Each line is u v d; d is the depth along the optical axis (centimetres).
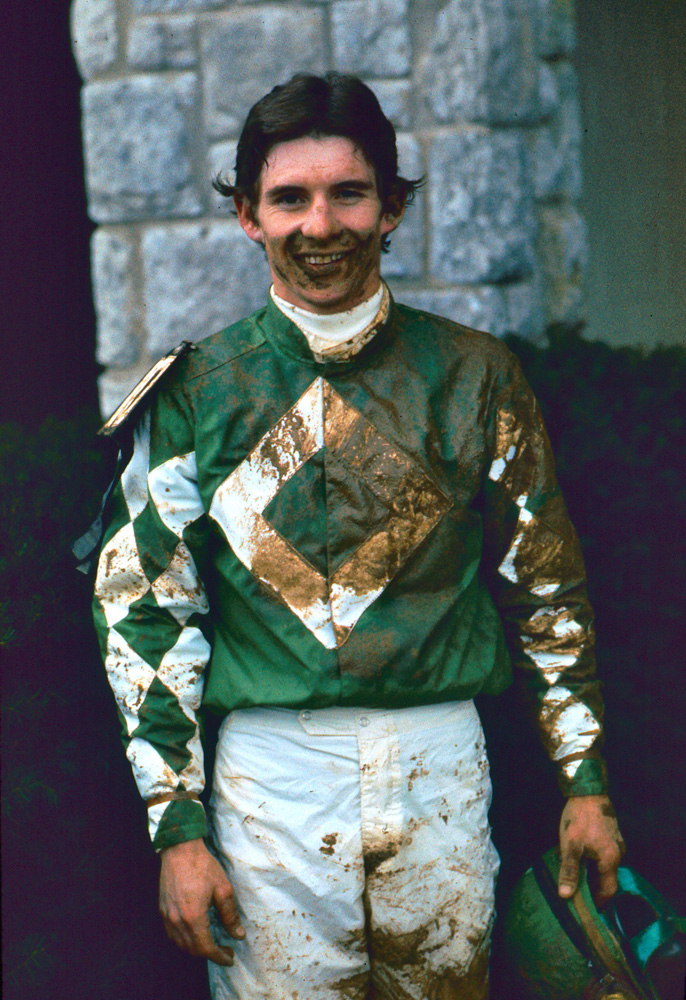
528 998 175
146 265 324
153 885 205
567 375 268
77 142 488
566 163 355
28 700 190
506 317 325
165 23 311
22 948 183
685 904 229
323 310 154
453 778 158
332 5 308
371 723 153
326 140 148
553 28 342
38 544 198
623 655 233
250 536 154
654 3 358
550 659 169
